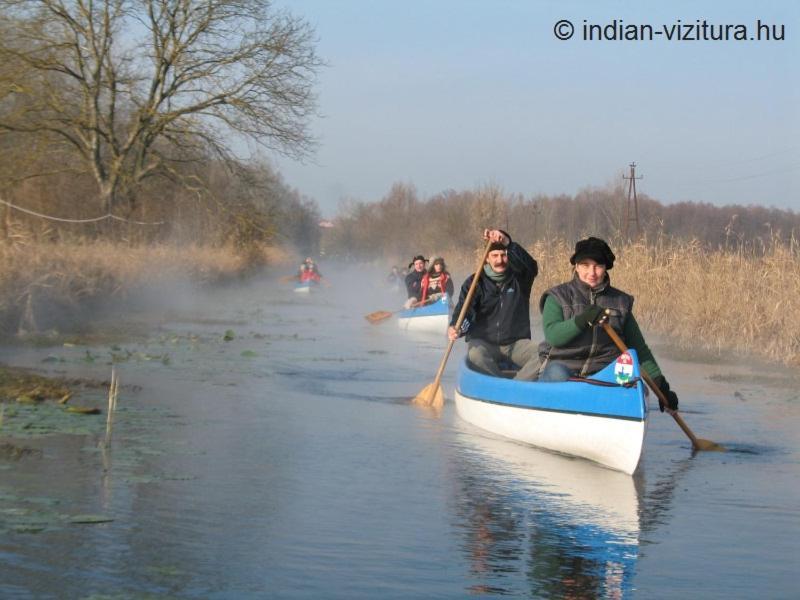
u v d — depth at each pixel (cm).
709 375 1625
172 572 560
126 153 3803
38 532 623
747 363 1802
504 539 651
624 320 944
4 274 1948
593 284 940
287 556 598
